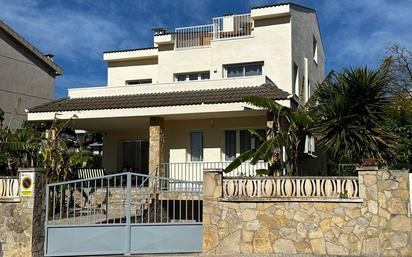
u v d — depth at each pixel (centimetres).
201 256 1127
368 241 1077
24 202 1119
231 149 1836
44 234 1151
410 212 1066
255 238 1130
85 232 1168
